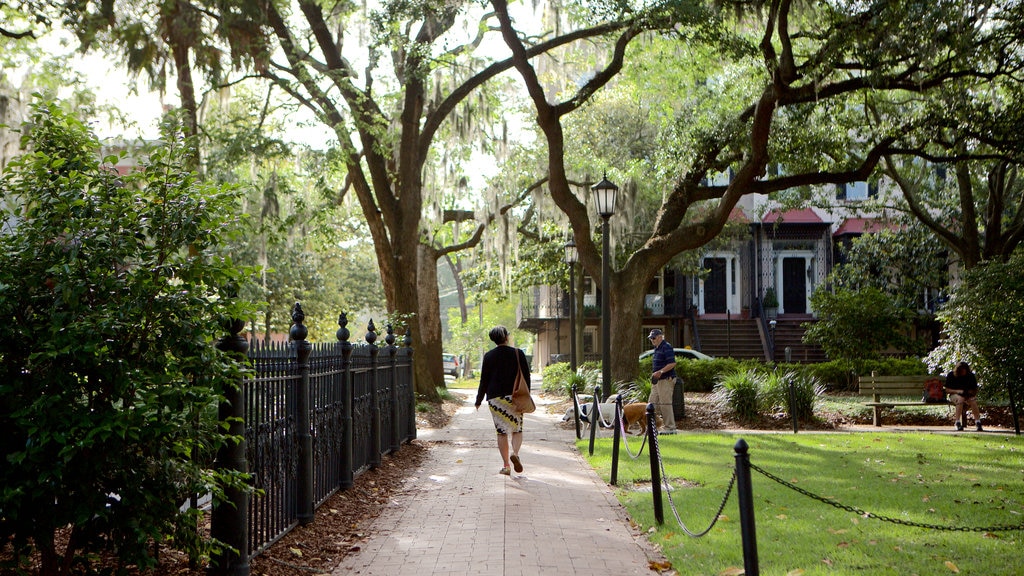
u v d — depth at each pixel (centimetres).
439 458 1319
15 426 468
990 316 1784
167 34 1898
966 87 2080
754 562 523
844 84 1922
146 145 678
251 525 648
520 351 1132
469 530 776
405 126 2391
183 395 485
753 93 2464
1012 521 795
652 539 744
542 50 2230
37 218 486
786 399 1761
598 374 2439
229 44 2039
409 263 2398
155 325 501
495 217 2741
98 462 468
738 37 1906
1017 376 1692
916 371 2608
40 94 520
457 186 2689
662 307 4253
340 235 3756
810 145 2228
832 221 4094
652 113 2752
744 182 2091
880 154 2094
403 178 2394
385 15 2080
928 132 2047
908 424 1836
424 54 2194
